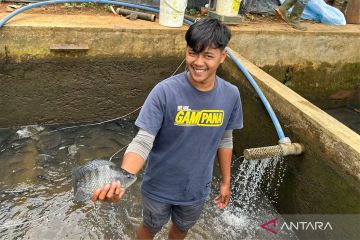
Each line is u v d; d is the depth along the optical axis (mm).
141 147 1855
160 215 2281
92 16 5008
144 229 2494
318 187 3145
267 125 3910
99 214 3455
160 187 2176
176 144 2020
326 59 6121
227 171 2354
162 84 1918
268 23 5988
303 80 6176
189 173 2105
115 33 4625
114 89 4961
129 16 5117
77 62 4605
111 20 4941
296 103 3523
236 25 5598
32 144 4363
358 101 6781
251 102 4242
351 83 6551
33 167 3959
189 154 2051
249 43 5465
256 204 3762
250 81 4094
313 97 6434
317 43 5910
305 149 3293
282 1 6535
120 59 4801
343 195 2885
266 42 5562
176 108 1907
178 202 2219
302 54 5898
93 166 1661
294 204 3434
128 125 5047
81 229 3270
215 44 1771
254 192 3912
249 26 5641
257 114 4109
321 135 3117
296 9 5848
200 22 1819
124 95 5055
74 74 4660
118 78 4910
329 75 6301
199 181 2176
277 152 3225
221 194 2398
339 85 6492
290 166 3463
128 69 4902
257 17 6297
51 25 4344
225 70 4852
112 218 3430
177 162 2070
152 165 2148
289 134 3545
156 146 2088
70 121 4914
